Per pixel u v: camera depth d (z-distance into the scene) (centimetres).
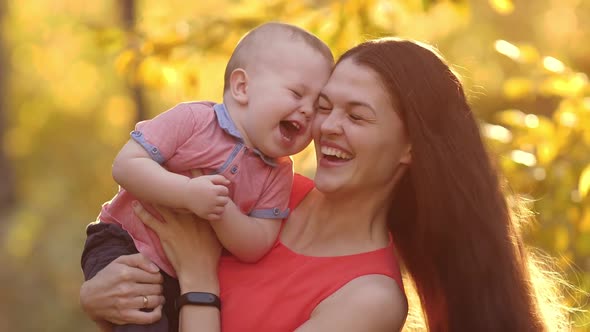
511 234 354
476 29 1683
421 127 332
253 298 335
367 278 331
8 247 1686
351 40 554
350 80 330
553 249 491
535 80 521
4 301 1584
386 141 332
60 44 1989
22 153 2111
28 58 2069
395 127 332
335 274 334
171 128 325
